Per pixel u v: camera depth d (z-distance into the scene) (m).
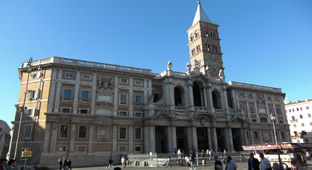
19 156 44.00
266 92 75.50
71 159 44.25
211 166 38.47
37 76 49.16
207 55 78.19
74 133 46.09
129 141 50.66
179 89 62.59
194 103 65.69
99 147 47.41
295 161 25.80
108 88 52.06
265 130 70.44
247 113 69.12
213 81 65.75
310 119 99.38
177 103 62.69
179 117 56.56
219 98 66.44
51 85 47.38
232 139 63.50
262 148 27.92
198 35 81.44
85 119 47.75
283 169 23.61
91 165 45.41
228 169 16.19
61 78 48.59
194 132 56.12
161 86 59.88
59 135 45.09
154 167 38.34
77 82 49.62
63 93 47.94
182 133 58.50
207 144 60.59
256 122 69.38
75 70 50.25
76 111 47.78
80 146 45.91
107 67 53.50
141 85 56.06
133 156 45.94
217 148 58.03
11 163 11.60
